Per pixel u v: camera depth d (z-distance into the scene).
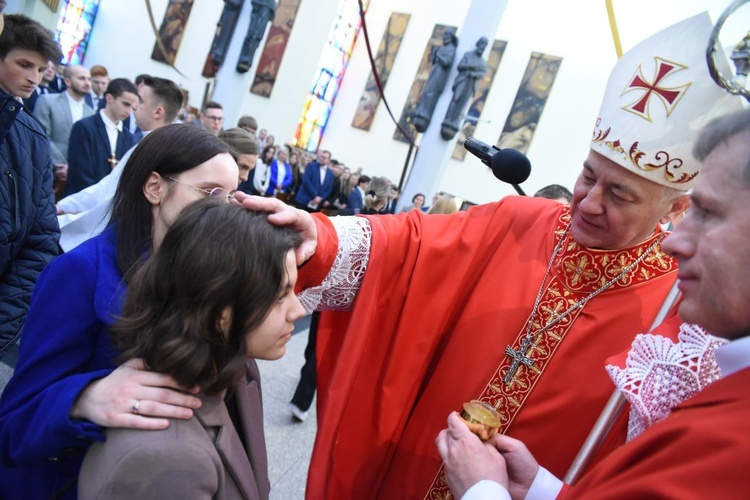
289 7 10.79
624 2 10.41
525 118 12.12
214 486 0.69
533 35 12.17
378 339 1.12
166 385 0.72
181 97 2.79
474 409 0.90
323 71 13.28
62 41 12.44
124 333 0.74
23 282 1.65
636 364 0.85
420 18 13.28
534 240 1.16
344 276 1.06
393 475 1.13
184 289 0.70
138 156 1.04
